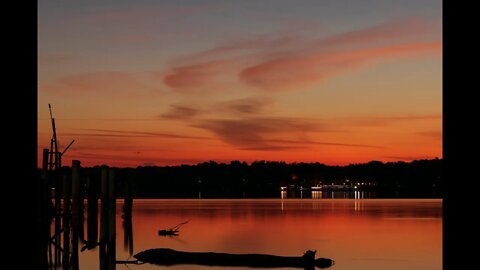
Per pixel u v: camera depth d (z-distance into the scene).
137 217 85.00
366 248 45.31
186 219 80.31
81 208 39.44
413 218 82.75
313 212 100.69
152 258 35.09
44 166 22.75
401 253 41.97
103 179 29.14
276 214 94.12
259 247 46.03
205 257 34.88
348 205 138.38
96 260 36.47
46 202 22.22
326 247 46.03
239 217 85.06
